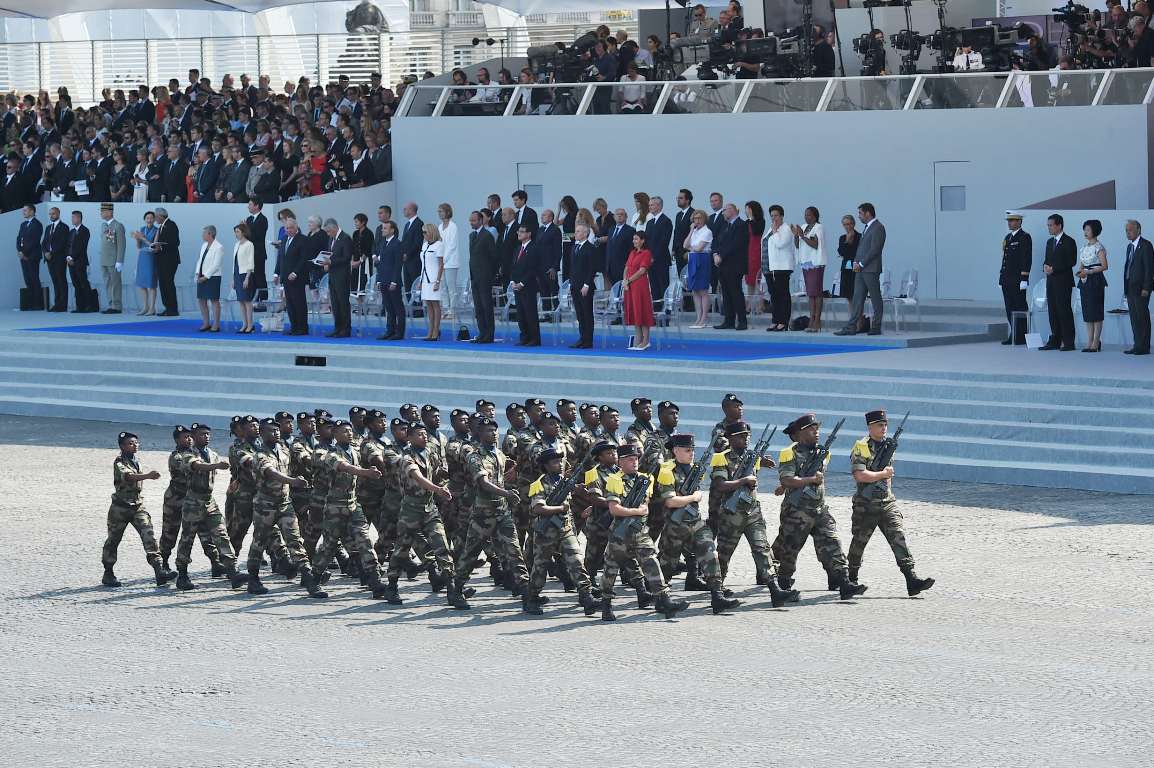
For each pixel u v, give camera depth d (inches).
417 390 3134.8
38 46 5866.1
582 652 1524.4
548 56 4352.9
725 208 3284.9
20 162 4650.6
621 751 1189.7
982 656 1449.3
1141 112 3400.6
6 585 1921.8
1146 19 3491.6
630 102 3986.2
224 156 4151.1
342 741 1243.8
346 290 3540.8
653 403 2859.3
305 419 1947.6
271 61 5718.5
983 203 3570.4
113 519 1910.7
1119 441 2399.1
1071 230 3004.4
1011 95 3531.0
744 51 3882.9
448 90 4252.0
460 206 4232.3
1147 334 2819.9
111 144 4441.4
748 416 2746.1
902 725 1237.1
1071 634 1524.4
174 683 1451.8
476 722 1283.2
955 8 4128.9
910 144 3631.9
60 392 3511.3
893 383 2689.5
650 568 1664.6
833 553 1720.0
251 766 1188.5
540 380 3016.7
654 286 3272.6
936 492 2347.4
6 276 4463.6
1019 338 3058.6
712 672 1423.5
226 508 1941.4
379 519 1930.4
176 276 4202.8
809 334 3196.4
